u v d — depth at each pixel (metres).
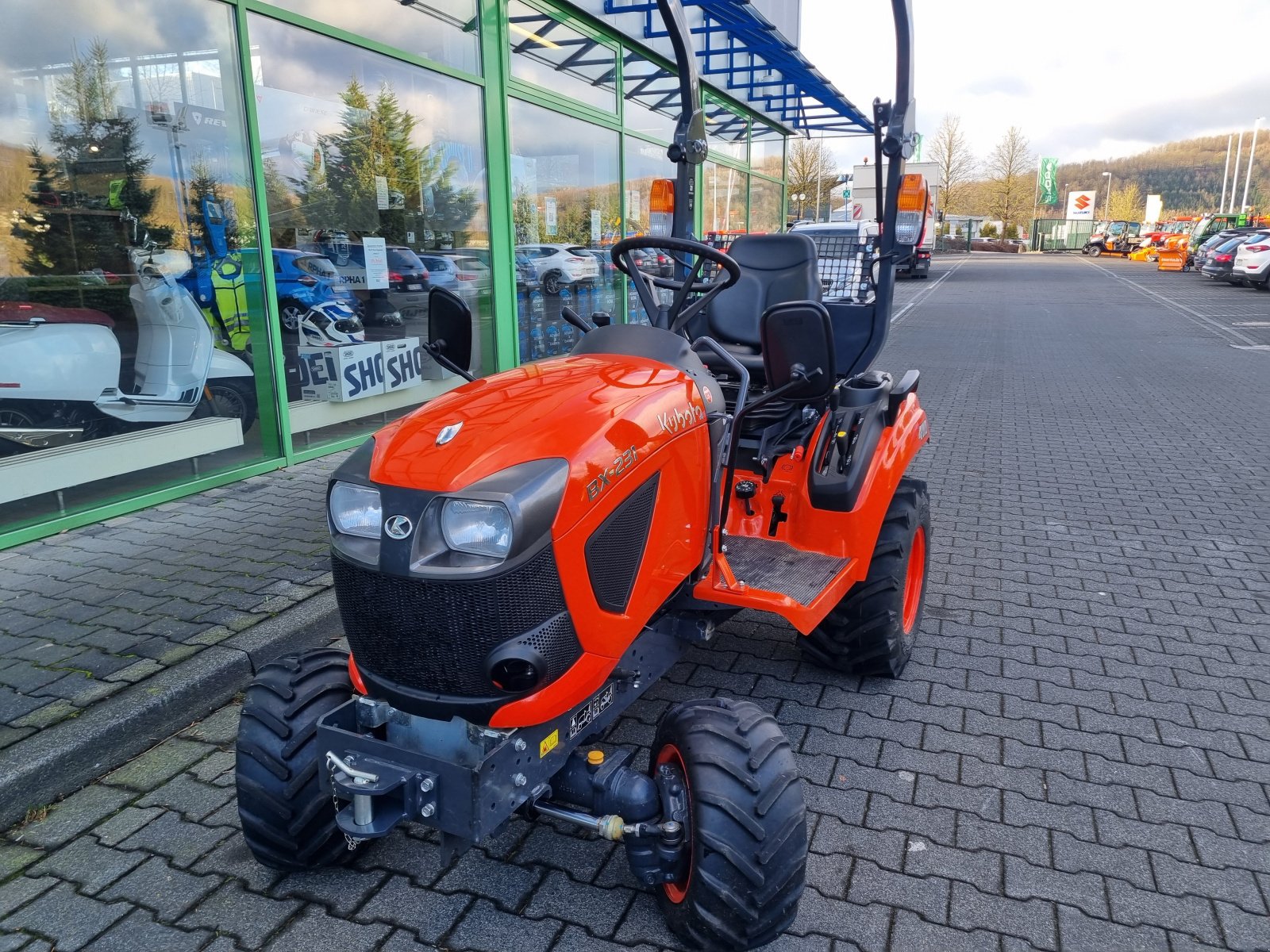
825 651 3.50
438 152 7.26
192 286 5.46
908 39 3.74
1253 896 2.41
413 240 7.13
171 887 2.49
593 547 2.08
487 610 1.94
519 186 8.40
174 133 5.28
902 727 3.26
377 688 2.12
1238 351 12.84
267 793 2.30
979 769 3.00
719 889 2.00
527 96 8.28
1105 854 2.58
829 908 2.37
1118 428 8.07
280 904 2.42
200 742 3.19
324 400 6.43
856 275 4.89
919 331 15.63
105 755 3.01
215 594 4.02
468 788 1.89
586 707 2.24
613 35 9.70
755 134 15.41
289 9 5.81
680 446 2.37
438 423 2.18
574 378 2.38
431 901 2.43
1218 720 3.29
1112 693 3.49
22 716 3.05
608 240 10.20
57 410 4.85
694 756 2.09
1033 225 70.50
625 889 2.47
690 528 2.48
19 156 4.66
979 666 3.72
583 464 2.04
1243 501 5.88
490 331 8.10
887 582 3.31
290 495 5.48
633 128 10.48
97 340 5.00
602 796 2.17
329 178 6.30
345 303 6.53
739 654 3.84
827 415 3.44
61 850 2.64
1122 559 4.90
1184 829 2.69
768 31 10.64
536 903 2.42
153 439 5.32
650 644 2.54
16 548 4.60
